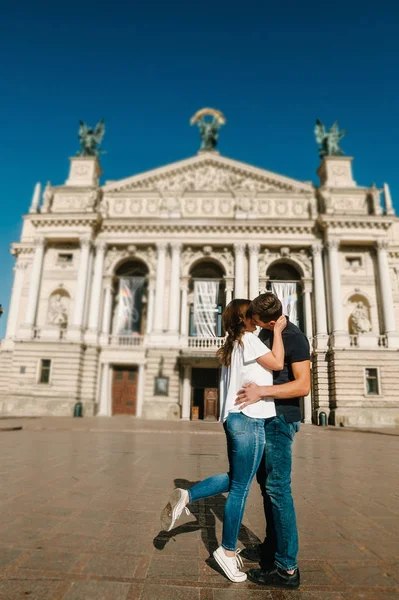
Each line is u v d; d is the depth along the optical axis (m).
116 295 48.62
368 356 40.62
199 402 43.94
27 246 51.25
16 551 4.99
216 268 49.06
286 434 4.70
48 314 44.62
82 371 42.28
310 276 45.66
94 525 6.14
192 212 47.47
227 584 4.27
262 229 45.94
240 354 4.93
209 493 4.93
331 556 5.11
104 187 48.66
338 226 44.91
